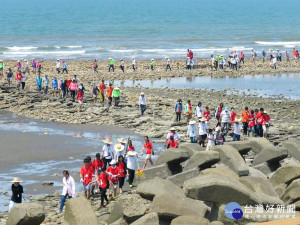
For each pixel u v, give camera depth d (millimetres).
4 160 26984
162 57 86375
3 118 38000
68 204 14594
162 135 33000
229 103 46469
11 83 52156
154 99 46625
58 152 28641
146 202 16328
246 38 129750
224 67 72625
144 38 126125
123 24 170000
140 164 25984
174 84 59250
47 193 22047
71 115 38688
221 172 16047
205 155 19453
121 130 34531
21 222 14109
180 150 21656
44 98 43875
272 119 38375
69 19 191750
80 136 32406
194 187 14016
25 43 113250
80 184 23344
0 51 95000
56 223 17594
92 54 90125
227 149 19781
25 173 24859
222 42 118562
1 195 21734
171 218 14453
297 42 120250
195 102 46062
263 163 21781
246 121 32500
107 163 23562
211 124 35375
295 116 41250
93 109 40500
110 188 22250
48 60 79562
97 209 19359
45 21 180125
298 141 24672
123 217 15250
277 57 84000
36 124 36094
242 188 14156
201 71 70312
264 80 63969
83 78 61062
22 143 30500
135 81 61188
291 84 60688
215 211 14227
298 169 17422
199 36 133000
